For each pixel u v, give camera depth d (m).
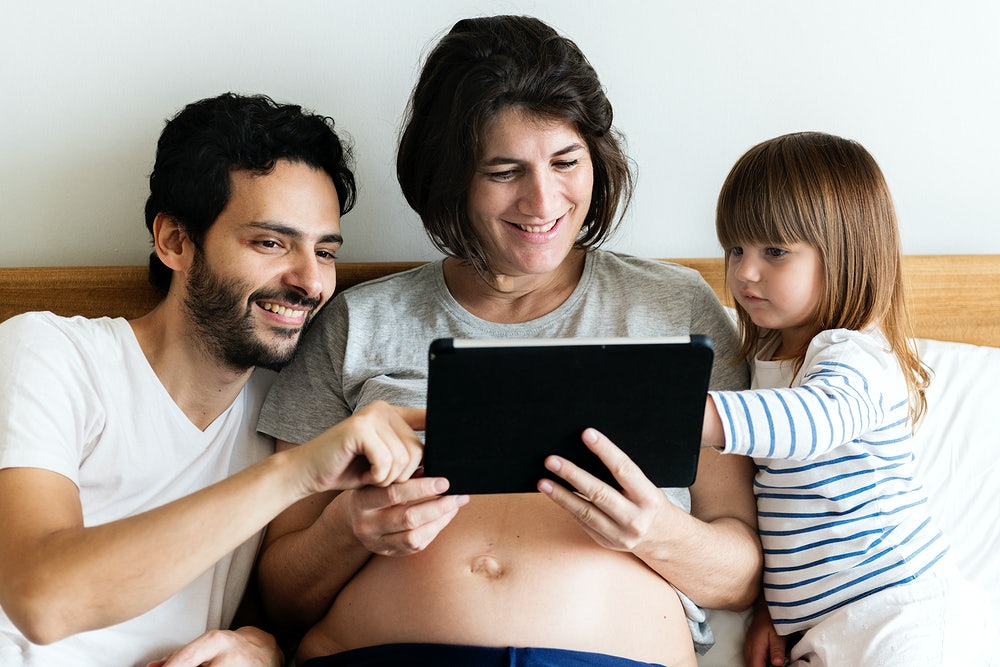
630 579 1.11
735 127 1.53
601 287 1.28
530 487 0.99
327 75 1.46
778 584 1.19
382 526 1.01
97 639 1.05
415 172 1.24
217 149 1.08
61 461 0.99
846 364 1.12
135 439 1.12
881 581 1.12
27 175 1.45
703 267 1.52
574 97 1.09
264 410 1.29
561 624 1.06
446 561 1.10
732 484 1.24
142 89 1.43
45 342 1.06
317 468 0.93
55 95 1.42
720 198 1.26
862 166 1.19
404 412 1.00
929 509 1.31
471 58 1.12
